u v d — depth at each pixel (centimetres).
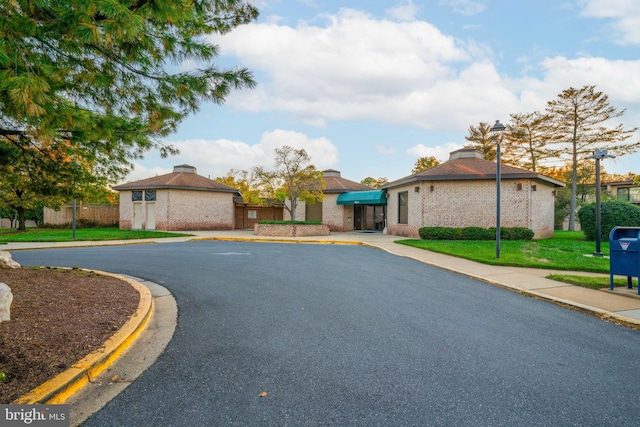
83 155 697
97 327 441
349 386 323
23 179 799
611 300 644
